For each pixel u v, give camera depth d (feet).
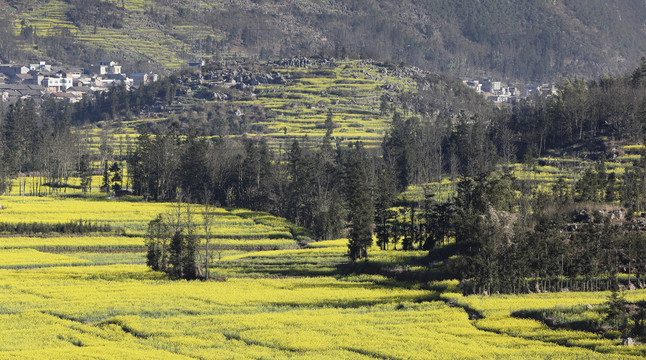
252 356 201.98
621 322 223.51
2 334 227.20
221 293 299.17
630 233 320.91
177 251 358.02
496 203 374.02
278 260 402.31
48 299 282.77
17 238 450.71
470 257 305.73
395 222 453.99
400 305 272.51
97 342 218.18
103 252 435.53
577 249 315.17
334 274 369.71
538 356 199.41
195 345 214.48
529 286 313.32
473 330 230.48
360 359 199.72
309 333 226.38
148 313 258.78
